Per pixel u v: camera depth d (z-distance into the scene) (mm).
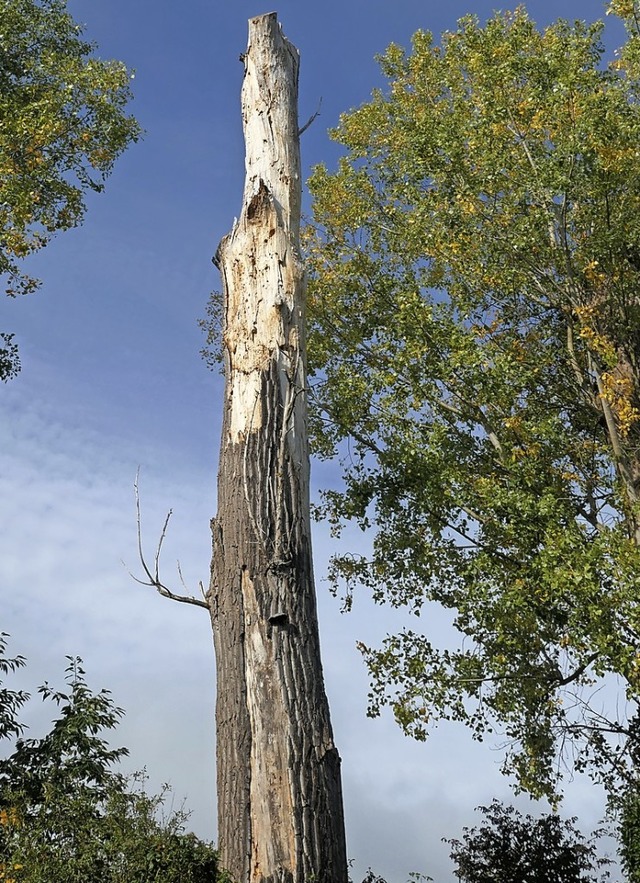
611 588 13570
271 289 8797
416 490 16422
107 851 9461
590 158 14906
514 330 17234
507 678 15594
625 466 15508
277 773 7086
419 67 19281
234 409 8453
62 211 17547
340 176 19000
